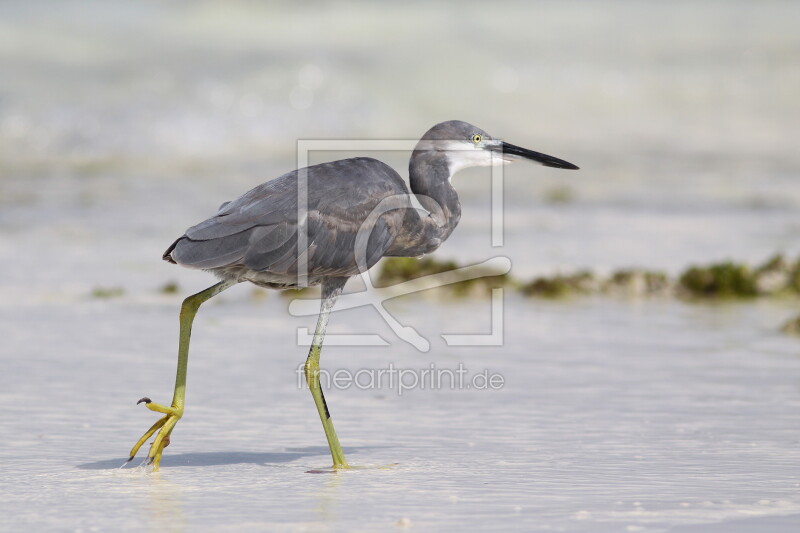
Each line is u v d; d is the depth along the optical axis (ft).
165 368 42.04
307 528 24.03
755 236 72.95
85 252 64.85
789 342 47.96
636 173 99.66
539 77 129.29
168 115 108.78
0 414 35.24
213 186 88.63
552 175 97.71
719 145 113.91
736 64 136.87
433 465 30.48
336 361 43.93
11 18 131.34
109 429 34.09
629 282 58.95
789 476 28.99
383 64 126.52
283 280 32.07
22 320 49.44
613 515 25.12
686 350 46.24
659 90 129.70
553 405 37.76
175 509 25.63
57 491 27.25
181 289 57.06
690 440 33.14
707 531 23.85
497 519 24.80
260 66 122.42
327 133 111.24
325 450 32.27
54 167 95.20
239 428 34.71
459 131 36.17
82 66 119.03
